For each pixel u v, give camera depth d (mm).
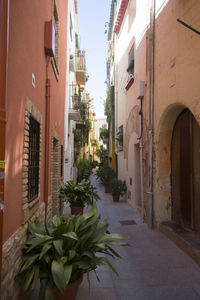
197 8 4090
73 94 12945
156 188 6172
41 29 4090
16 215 2697
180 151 5688
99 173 14633
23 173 2977
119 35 12922
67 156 10211
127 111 10344
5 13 2078
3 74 2086
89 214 3283
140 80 7293
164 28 5602
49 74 5141
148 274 3803
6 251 2248
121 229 6367
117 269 4012
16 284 2598
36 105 3799
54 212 6707
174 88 5031
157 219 6137
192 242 4551
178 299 3100
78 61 14680
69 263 2695
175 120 5812
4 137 2100
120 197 12062
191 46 4273
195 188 4992
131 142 9570
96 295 3195
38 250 2859
